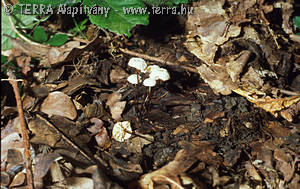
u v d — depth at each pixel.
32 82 0.47
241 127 0.46
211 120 0.46
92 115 0.45
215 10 0.50
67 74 0.48
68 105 0.45
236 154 0.44
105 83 0.48
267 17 0.52
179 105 0.47
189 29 0.52
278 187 0.43
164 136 0.45
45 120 0.44
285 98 0.46
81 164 0.42
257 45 0.50
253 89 0.47
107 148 0.44
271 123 0.46
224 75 0.48
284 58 0.50
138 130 0.45
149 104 0.47
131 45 0.51
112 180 0.42
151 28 0.53
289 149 0.44
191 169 0.42
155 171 0.42
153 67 0.46
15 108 0.44
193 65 0.49
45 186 0.41
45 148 0.43
